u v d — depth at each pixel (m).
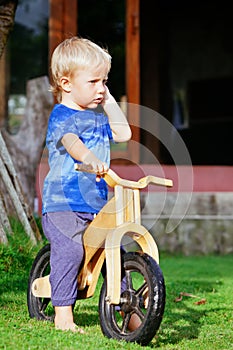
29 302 9.36
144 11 31.45
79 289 8.66
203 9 32.75
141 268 8.04
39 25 27.69
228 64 32.78
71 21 21.72
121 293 8.20
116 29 22.20
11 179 13.85
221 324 9.89
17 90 27.72
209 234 20.62
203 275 15.48
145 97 31.30
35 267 9.36
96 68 8.48
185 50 32.94
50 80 20.77
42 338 7.88
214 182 22.64
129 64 22.09
